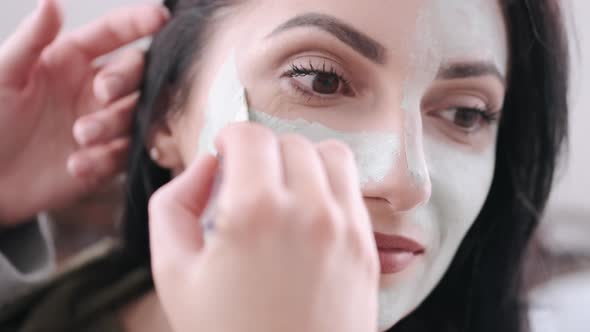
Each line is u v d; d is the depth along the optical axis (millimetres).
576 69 998
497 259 874
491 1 646
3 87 766
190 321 366
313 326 359
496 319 888
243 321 354
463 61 602
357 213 383
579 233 1302
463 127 669
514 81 767
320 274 360
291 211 357
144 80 772
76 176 808
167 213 399
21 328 733
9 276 736
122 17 801
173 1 800
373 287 383
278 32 591
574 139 1347
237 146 372
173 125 723
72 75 818
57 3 738
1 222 803
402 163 543
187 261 377
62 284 793
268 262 353
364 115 581
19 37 746
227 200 354
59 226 937
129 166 795
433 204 634
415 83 578
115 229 901
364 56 573
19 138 794
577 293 1112
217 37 662
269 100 597
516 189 825
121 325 748
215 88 646
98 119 786
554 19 746
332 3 574
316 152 393
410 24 575
